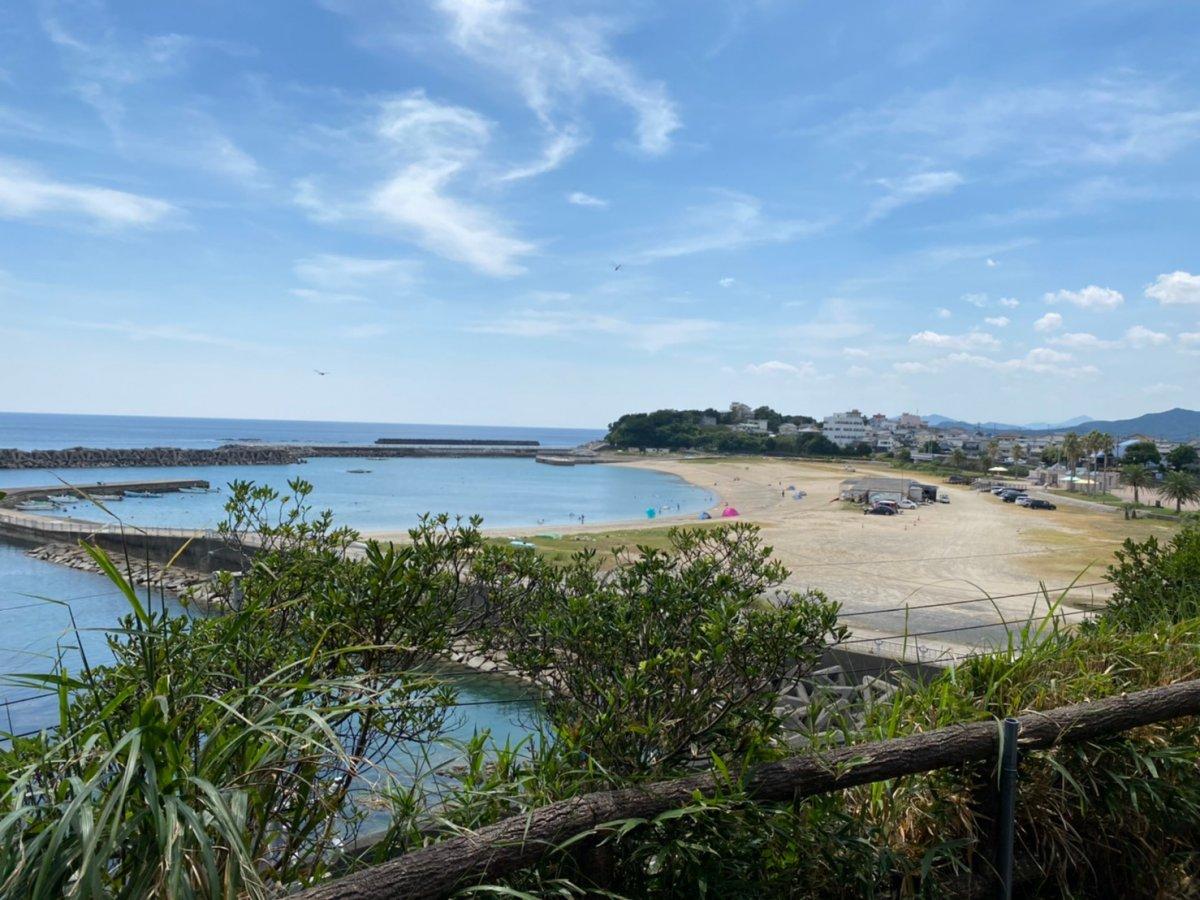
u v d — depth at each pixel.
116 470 128.88
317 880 2.20
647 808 2.29
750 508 98.31
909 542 59.59
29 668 12.17
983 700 3.51
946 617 29.62
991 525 74.69
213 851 1.79
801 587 37.38
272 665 2.83
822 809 2.77
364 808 2.66
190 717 2.05
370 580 3.10
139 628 2.08
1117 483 134.75
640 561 3.38
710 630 2.68
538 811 2.15
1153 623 5.36
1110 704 3.24
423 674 3.05
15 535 54.25
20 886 1.57
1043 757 3.32
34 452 124.56
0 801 1.81
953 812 3.14
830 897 2.90
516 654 3.08
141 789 1.69
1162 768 3.57
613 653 2.87
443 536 3.46
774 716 2.72
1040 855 3.32
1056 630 4.27
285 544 3.66
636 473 179.00
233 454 155.50
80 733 1.87
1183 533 6.89
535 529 66.94
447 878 1.92
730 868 2.50
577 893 2.33
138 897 1.63
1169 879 3.52
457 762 3.18
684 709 2.71
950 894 2.95
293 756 2.25
